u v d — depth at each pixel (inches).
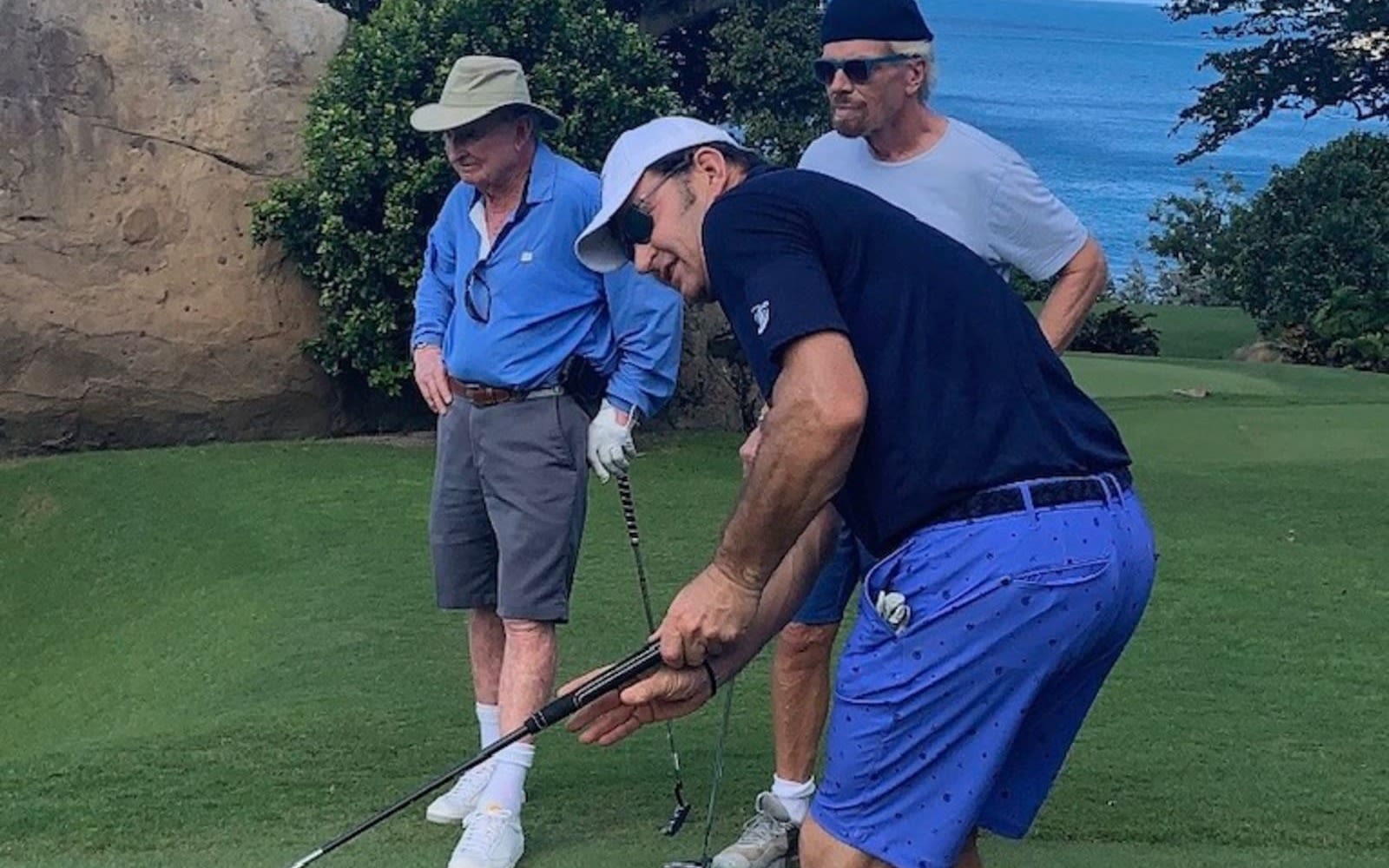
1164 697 215.5
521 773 157.2
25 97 358.9
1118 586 107.0
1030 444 105.9
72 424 367.2
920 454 105.4
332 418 390.6
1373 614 261.0
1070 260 153.2
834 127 153.3
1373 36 867.4
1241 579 280.8
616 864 153.9
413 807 172.4
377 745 196.5
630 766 186.2
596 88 379.9
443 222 172.7
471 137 159.5
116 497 337.4
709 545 305.0
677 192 116.6
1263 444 413.4
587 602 267.4
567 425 162.4
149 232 369.4
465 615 262.8
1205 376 599.2
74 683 264.8
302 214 372.2
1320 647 241.9
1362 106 911.7
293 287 380.8
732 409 424.5
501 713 159.6
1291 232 824.9
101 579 305.4
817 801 112.7
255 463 358.6
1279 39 893.8
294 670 236.8
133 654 269.3
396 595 274.1
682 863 152.5
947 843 107.8
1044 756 115.5
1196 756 190.4
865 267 106.8
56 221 362.0
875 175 152.1
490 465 162.9
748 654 120.6
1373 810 172.2
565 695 113.2
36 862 157.5
